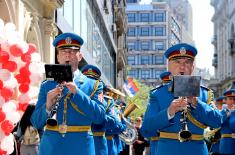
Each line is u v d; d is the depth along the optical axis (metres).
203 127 6.46
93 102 6.11
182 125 6.33
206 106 6.32
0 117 3.61
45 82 6.24
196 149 6.40
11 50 3.65
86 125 6.23
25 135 8.66
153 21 148.12
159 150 6.51
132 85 19.53
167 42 147.12
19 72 3.77
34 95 3.88
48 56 17.95
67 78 5.80
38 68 3.83
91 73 11.06
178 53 6.43
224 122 12.20
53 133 6.18
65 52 6.29
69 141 6.14
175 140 6.42
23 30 15.06
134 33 148.12
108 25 47.72
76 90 5.91
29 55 3.76
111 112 9.66
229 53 99.38
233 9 98.38
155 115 6.36
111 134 11.05
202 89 6.75
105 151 9.57
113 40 55.84
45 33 17.89
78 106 6.03
